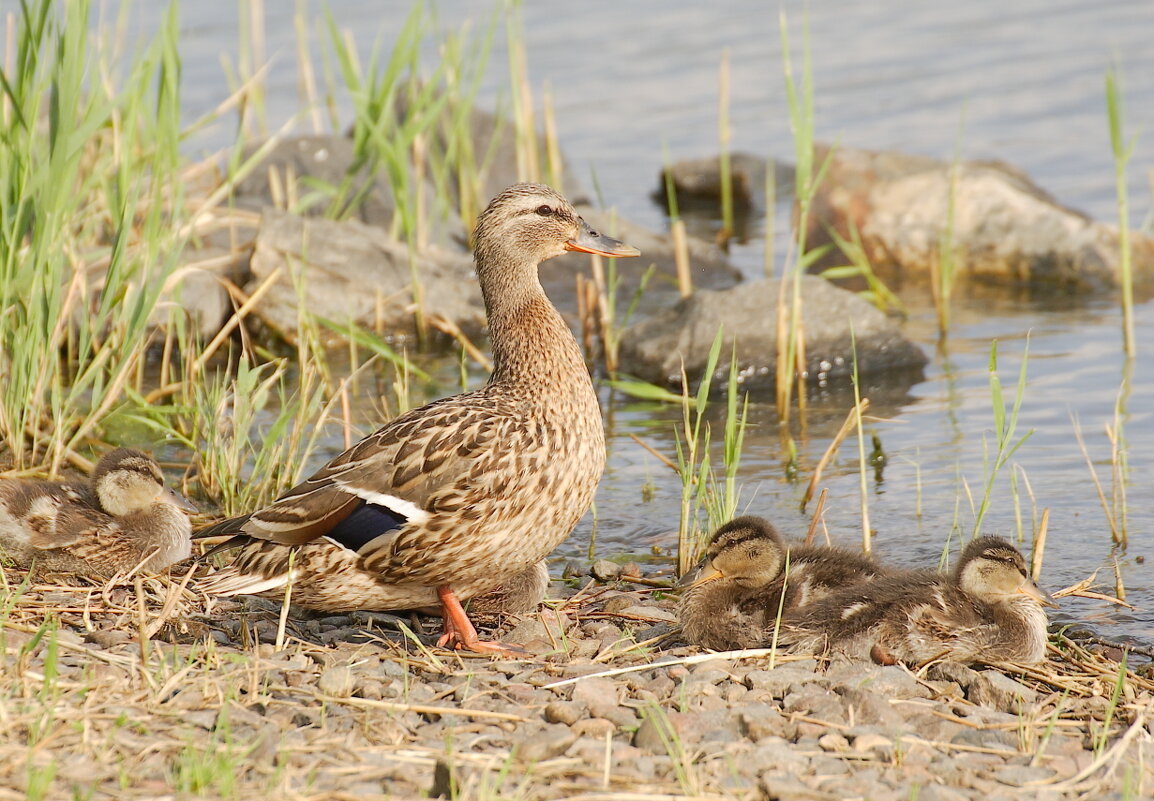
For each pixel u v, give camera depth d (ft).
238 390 40.42
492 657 29.96
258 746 23.27
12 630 28.96
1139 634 32.55
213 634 30.27
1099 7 109.29
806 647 30.30
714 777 23.24
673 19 112.06
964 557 31.14
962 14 110.52
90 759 22.72
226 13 110.11
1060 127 84.69
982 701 27.84
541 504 29.99
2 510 34.17
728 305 55.77
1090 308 62.54
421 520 29.07
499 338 32.04
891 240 71.67
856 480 43.65
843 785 23.12
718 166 82.17
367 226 63.93
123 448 36.17
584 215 71.10
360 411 50.37
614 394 54.29
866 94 93.25
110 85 55.36
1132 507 40.42
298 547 29.40
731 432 35.96
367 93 62.85
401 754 23.62
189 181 66.08
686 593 32.01
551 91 95.40
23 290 41.14
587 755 23.91
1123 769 24.25
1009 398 50.83
